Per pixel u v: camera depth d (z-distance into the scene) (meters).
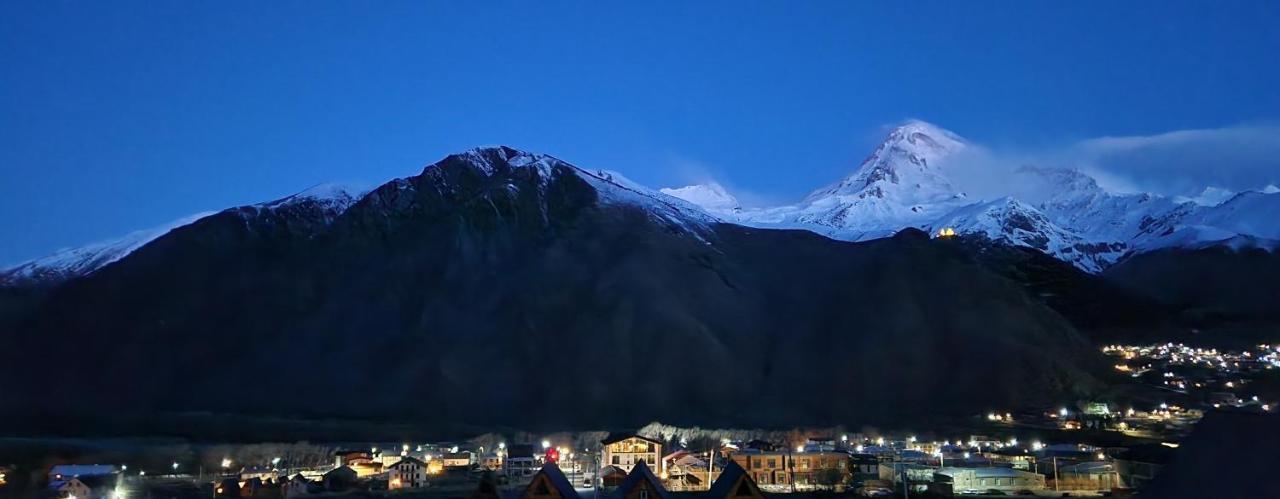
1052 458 110.69
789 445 134.12
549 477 71.94
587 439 157.62
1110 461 107.75
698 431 168.50
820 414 188.50
